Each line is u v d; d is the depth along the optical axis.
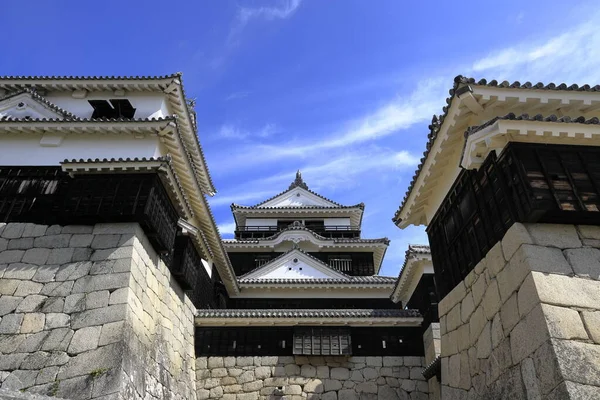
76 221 12.34
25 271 11.64
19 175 13.60
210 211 17.83
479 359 9.22
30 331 10.57
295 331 17.09
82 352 10.09
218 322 17.14
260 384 16.17
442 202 11.87
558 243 8.16
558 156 8.69
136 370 10.71
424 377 16.25
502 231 8.83
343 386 16.20
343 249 28.81
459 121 9.80
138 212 12.06
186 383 15.07
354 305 23.53
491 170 9.30
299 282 23.25
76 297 11.09
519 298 7.93
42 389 9.55
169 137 14.41
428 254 17.73
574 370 6.63
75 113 16.44
